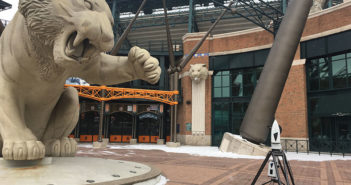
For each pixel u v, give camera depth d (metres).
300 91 17.23
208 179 5.70
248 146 12.82
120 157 10.30
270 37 19.34
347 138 15.62
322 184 5.55
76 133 23.06
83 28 2.52
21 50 3.29
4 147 3.26
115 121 24.03
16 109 3.54
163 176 5.77
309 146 16.64
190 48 22.39
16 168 3.50
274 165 3.60
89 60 2.90
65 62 2.71
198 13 29.11
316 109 17.00
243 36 20.70
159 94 21.56
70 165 4.00
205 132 21.11
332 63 16.59
